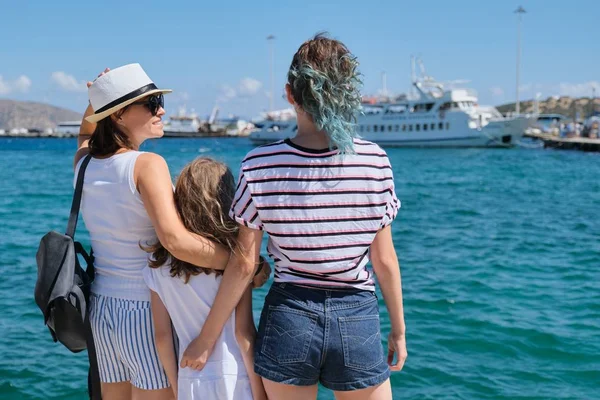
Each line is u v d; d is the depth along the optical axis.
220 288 2.60
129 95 2.76
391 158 53.09
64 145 92.00
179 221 2.62
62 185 27.36
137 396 2.90
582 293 8.91
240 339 2.68
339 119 2.32
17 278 9.57
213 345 2.66
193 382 2.65
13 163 44.38
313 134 2.43
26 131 172.12
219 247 2.63
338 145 2.31
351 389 2.49
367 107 70.44
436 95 66.75
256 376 2.68
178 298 2.71
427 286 9.30
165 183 2.68
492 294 8.84
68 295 2.65
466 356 6.41
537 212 19.22
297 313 2.45
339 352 2.45
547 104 173.88
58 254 2.70
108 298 2.84
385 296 2.66
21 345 6.54
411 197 24.31
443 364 6.17
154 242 2.81
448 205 21.33
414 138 66.88
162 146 85.31
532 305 8.27
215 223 2.60
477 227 15.94
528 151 60.97
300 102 2.37
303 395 2.51
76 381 5.67
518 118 63.66
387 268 2.60
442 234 14.73
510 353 6.50
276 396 2.52
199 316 2.71
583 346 6.67
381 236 2.57
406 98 69.44
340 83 2.32
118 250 2.82
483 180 32.50
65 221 16.66
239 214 2.45
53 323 2.72
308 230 2.39
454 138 65.25
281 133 77.56
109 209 2.77
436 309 8.06
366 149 2.43
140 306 2.82
